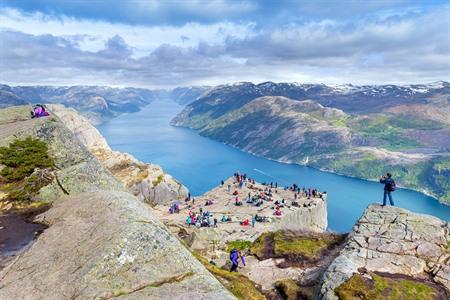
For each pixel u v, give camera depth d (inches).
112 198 795.4
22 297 565.0
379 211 1438.2
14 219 877.2
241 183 4254.4
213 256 1544.0
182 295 547.8
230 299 552.7
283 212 3196.4
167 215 3073.3
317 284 1104.2
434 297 946.1
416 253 1171.3
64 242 685.9
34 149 1138.0
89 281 552.4
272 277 1250.0
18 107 1713.8
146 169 4094.5
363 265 1119.6
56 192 1038.4
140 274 575.5
